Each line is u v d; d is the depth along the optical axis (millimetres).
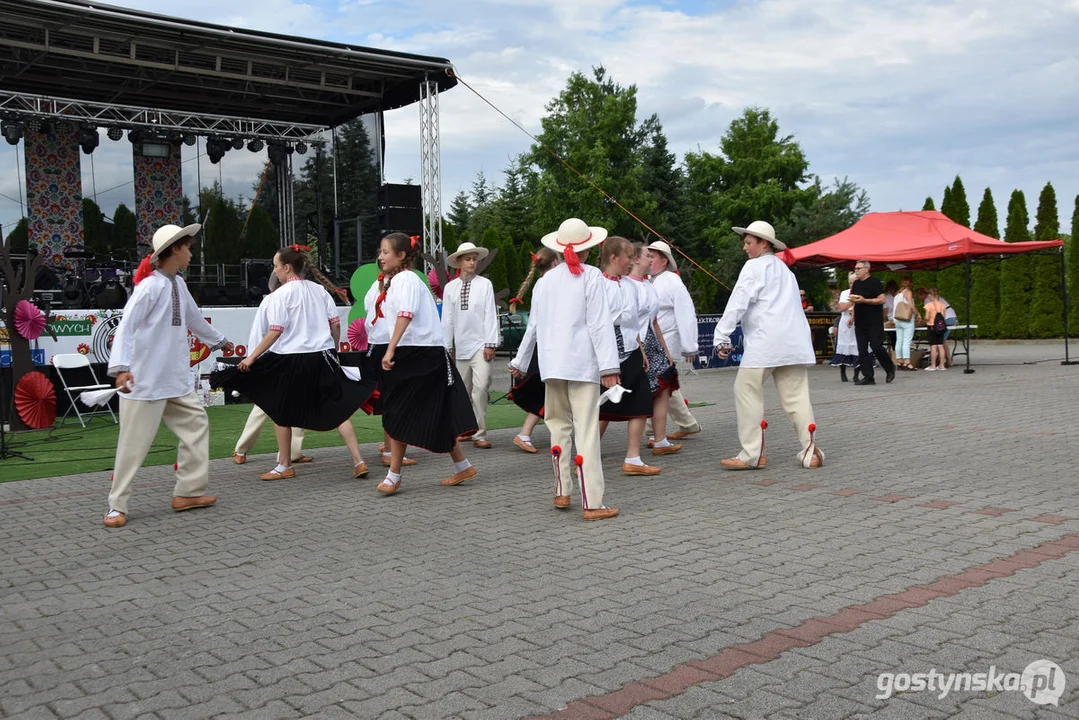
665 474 7148
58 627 3914
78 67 15984
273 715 2959
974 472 6801
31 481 7516
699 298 37250
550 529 5461
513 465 7809
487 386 8867
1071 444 7980
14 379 10594
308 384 7051
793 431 9422
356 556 4949
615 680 3166
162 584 4523
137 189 18625
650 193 40000
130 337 5770
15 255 17234
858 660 3271
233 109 18734
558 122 39969
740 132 46125
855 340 14836
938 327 16844
